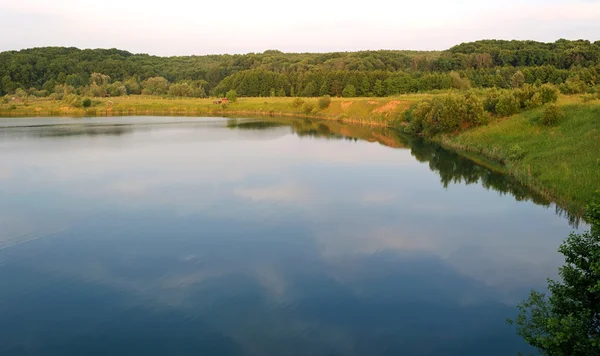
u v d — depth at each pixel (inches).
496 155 1777.8
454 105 2301.9
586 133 1535.4
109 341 632.4
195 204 1235.9
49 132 2832.2
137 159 1894.7
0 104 4549.7
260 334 647.8
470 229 1037.8
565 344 426.0
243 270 841.5
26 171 1636.3
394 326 663.8
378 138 2625.5
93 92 5433.1
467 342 625.3
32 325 671.8
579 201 1090.7
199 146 2274.9
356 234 1016.2
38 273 830.5
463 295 746.2
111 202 1248.8
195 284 789.9
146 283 794.2
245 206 1220.5
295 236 1005.2
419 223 1085.8
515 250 916.0
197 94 5861.2
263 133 2874.0
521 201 1246.9
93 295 754.2
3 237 992.9
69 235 1007.0
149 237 997.2
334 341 629.6
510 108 2130.9
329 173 1651.1
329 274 824.9
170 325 669.9
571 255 504.1
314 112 4183.1
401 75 4653.1
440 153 2048.5
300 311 704.4
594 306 477.4
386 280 800.3
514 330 649.6
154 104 4788.4
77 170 1662.2
